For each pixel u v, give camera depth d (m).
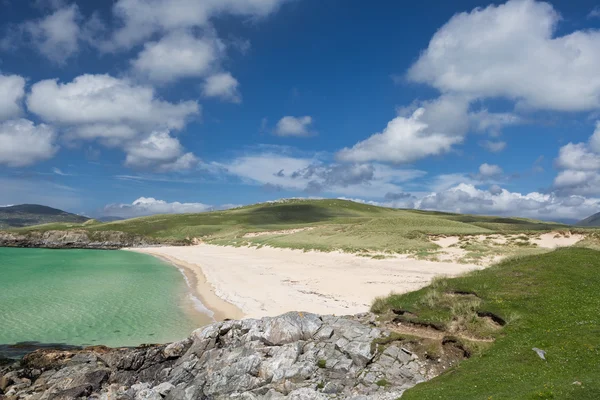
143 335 30.47
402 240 67.50
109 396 21.48
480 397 14.88
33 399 21.33
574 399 12.85
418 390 17.06
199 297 44.12
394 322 23.66
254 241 108.69
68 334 30.81
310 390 18.36
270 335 23.34
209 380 21.36
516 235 62.22
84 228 161.12
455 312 22.94
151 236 157.00
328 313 32.06
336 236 84.88
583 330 18.75
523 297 23.41
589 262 27.08
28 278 60.09
